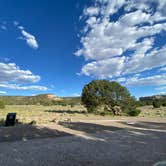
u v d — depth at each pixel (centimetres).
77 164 820
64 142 1261
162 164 830
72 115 3578
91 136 1515
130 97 4262
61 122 2347
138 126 2222
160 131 1842
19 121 2241
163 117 3697
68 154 970
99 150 1061
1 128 1748
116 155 963
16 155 934
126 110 4219
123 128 2022
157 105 7156
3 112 3622
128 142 1294
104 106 4394
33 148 1080
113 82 4325
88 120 2780
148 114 4519
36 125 1989
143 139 1411
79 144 1207
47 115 3334
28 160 861
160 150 1075
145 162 857
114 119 3123
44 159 881
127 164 827
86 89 4406
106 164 825
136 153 1006
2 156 911
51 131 1673
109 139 1397
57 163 828
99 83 4312
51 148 1088
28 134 1502
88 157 923
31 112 3928
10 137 1374
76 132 1684
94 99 4266
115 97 4216
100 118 3216
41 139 1341
